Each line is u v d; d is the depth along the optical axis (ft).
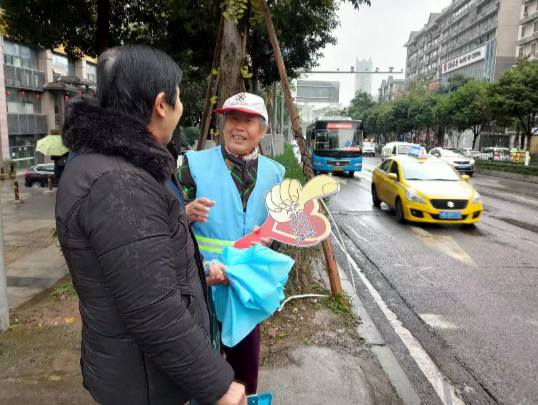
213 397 3.64
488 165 74.64
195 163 6.97
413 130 156.97
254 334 7.06
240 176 6.96
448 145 184.44
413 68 337.11
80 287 3.58
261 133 6.99
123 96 3.73
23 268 18.51
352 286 16.60
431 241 24.56
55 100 92.12
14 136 82.17
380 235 26.02
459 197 27.63
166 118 4.01
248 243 6.63
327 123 62.08
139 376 3.71
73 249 3.45
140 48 3.88
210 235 6.79
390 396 9.25
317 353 10.75
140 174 3.42
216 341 6.15
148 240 3.32
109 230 3.22
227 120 6.91
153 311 3.30
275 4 23.77
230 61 15.84
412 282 17.39
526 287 16.90
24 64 83.97
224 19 15.84
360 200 40.29
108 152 3.43
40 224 31.07
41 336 11.21
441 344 12.03
